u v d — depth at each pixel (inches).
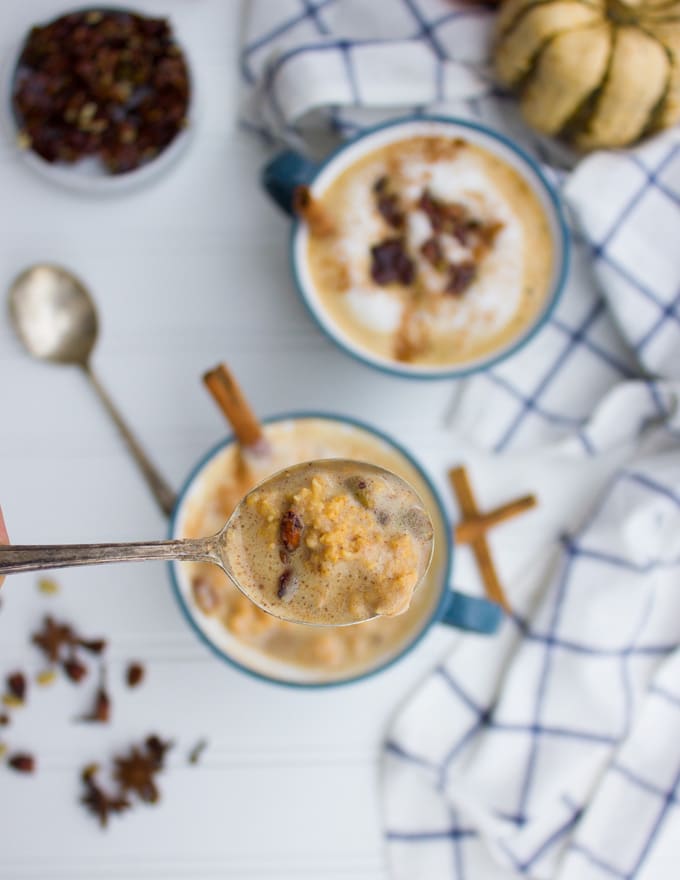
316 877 27.6
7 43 28.3
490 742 27.6
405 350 26.7
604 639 27.7
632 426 28.0
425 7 27.9
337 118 28.2
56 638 27.6
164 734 27.7
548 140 28.4
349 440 25.8
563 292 28.1
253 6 28.2
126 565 27.9
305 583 21.2
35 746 27.7
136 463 27.8
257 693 27.8
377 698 27.9
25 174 28.2
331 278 26.7
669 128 27.6
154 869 27.6
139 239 28.2
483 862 27.6
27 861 27.5
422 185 26.7
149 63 28.0
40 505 27.9
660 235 27.7
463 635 28.0
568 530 28.1
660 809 27.6
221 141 28.4
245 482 25.9
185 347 28.2
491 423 28.0
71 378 28.1
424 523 21.5
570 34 26.5
